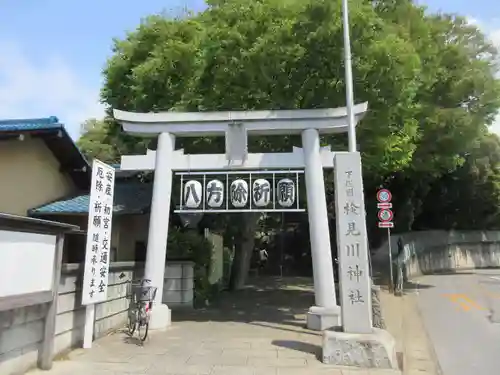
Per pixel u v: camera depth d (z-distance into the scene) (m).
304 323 10.56
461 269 30.78
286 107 11.53
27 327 6.02
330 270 9.84
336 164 7.89
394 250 24.31
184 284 13.18
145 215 14.20
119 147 16.77
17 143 11.81
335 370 6.60
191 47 11.90
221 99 11.72
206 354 7.45
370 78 10.23
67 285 7.32
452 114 15.84
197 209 10.23
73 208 12.19
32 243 5.82
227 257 20.38
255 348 7.92
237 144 10.16
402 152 12.88
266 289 18.72
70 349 7.38
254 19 11.20
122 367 6.56
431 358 7.89
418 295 16.12
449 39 18.02
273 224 26.72
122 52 14.05
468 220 31.77
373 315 11.15
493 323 11.05
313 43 10.11
